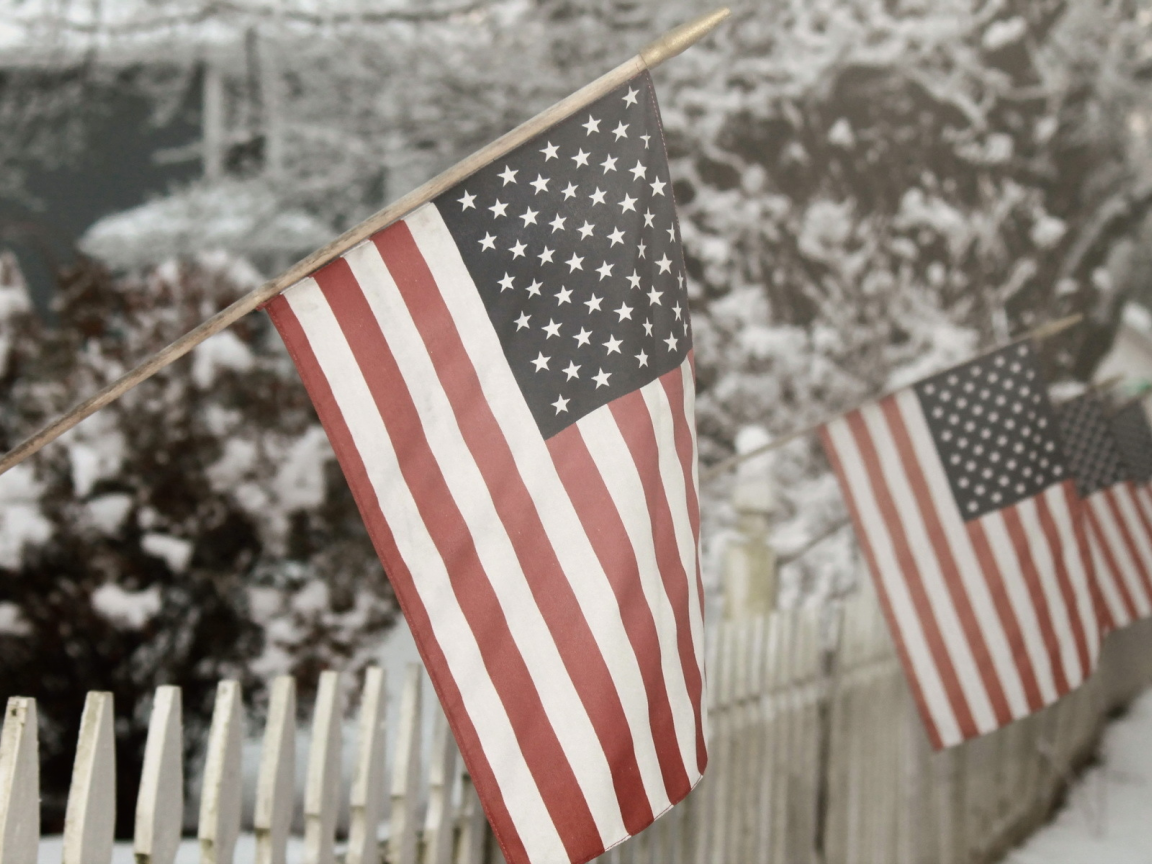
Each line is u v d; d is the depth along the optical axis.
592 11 15.25
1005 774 7.80
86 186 18.20
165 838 2.50
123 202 18.22
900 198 15.47
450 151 15.79
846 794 5.64
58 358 7.07
